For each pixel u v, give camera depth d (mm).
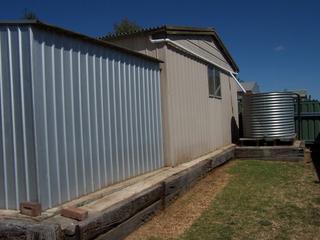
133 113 7789
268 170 10977
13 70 5301
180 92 9859
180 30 9719
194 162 9852
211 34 12070
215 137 12742
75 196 5957
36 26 5262
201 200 7805
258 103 13109
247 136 13539
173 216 6816
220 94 13617
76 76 6086
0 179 5422
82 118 6199
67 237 4605
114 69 7152
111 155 6965
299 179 9695
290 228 6125
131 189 6648
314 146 15516
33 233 4582
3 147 5387
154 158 8633
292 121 13320
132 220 5953
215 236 5836
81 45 6227
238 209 7168
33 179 5250
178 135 9609
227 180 9703
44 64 5422
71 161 5902
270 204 7465
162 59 9047
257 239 5699
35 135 5215
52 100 5555
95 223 4945
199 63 11430
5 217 4980
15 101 5305
